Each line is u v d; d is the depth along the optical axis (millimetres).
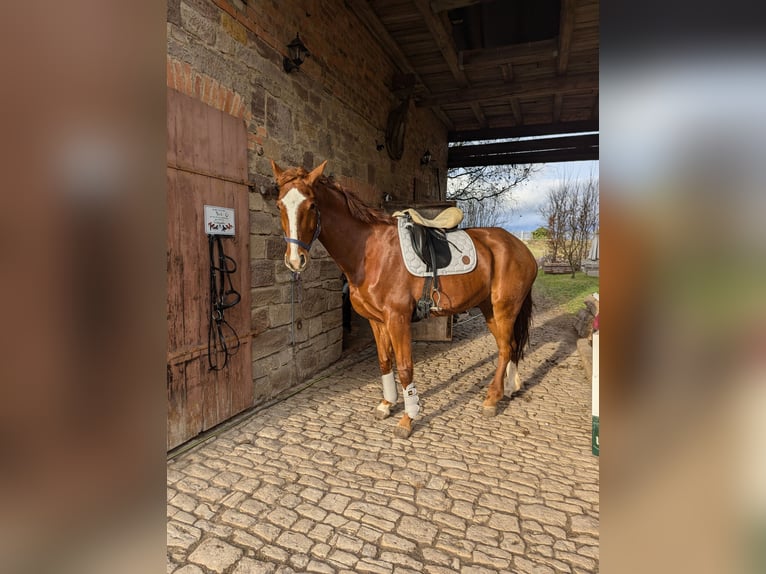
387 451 2375
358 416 2871
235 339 2785
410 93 5473
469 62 5453
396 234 2619
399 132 5512
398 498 1932
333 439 2523
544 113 7988
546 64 5719
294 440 2508
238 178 2773
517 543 1643
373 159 5105
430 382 3607
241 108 2805
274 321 3223
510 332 2945
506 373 3229
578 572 1500
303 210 2189
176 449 2365
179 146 2305
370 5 4359
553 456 2318
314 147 3762
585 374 3809
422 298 2604
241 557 1572
